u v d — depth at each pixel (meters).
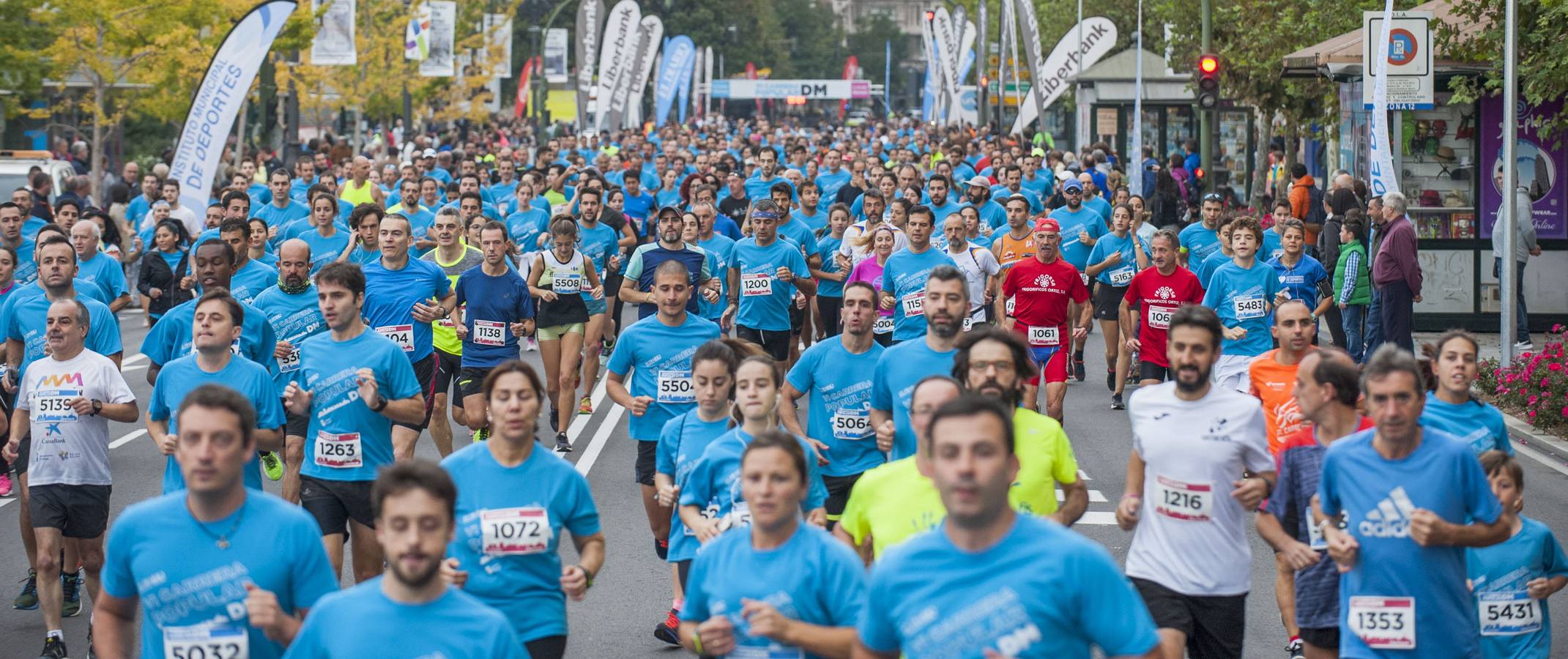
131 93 69.81
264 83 60.03
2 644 16.33
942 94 115.25
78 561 17.48
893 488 11.60
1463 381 13.91
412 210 34.78
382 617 8.91
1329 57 39.97
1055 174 57.97
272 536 10.08
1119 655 8.17
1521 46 33.81
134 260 40.81
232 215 29.36
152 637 10.20
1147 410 13.00
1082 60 72.06
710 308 30.56
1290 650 14.91
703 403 14.61
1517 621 13.00
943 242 33.16
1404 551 11.59
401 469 8.92
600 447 26.92
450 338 25.41
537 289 26.45
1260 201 65.62
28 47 60.41
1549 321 40.81
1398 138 40.12
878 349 16.81
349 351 16.17
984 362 12.38
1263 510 12.93
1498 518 11.57
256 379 15.47
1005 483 8.14
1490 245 40.56
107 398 16.47
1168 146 80.56
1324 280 26.52
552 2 171.00
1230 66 57.91
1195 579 12.77
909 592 8.32
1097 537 20.16
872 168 58.47
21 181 47.50
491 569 11.96
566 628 12.26
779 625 9.54
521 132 122.69
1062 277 24.64
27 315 20.11
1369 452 11.77
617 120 84.38
